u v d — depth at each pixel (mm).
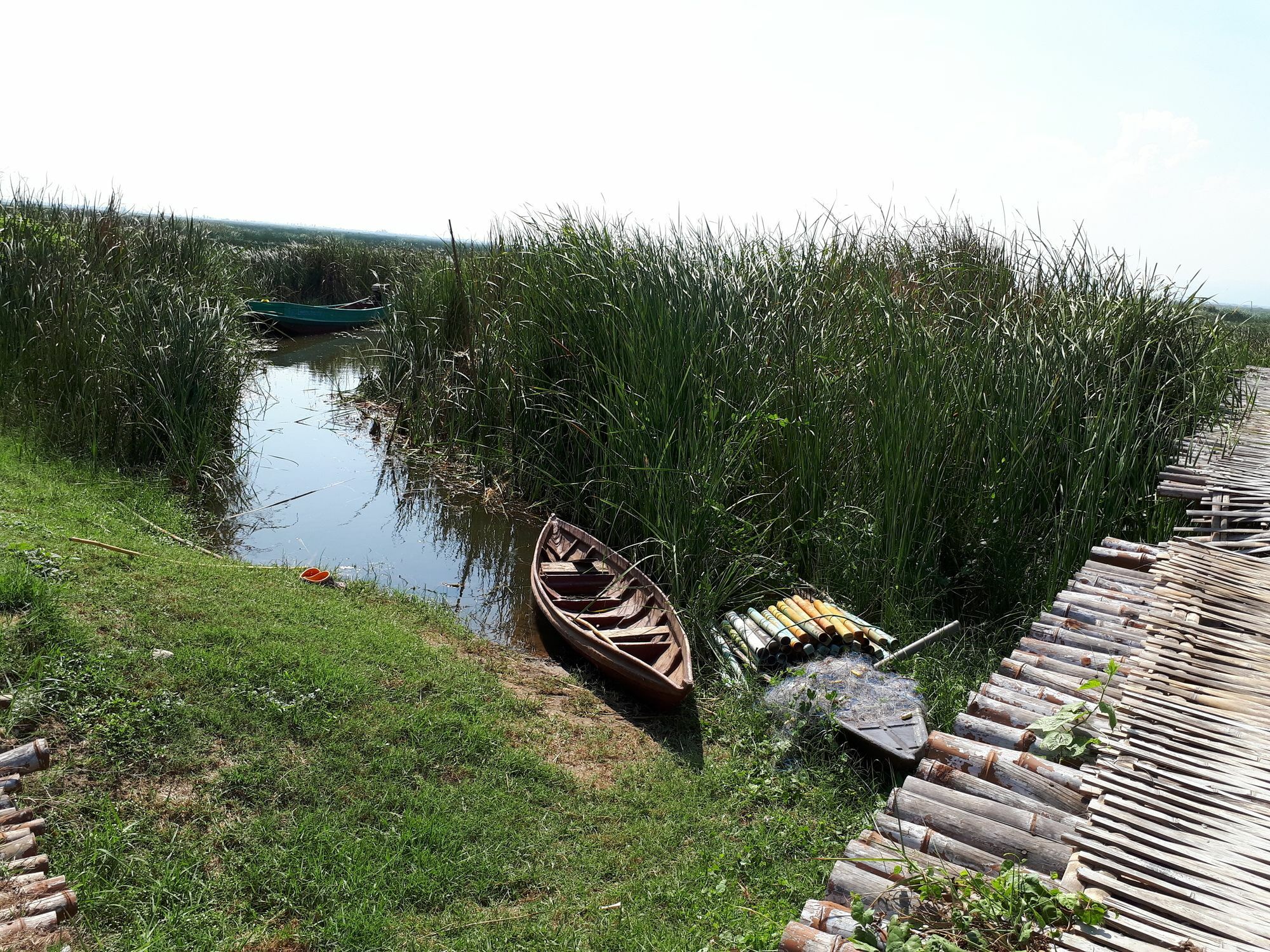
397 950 3979
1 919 3209
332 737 5418
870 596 7613
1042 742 3939
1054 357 8234
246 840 4504
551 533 9219
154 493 9781
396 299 15781
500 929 4195
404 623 7590
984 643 7320
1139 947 2607
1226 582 5348
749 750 6020
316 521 10492
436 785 5219
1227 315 9258
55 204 14242
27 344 10969
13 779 4137
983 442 8102
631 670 6625
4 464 9047
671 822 5227
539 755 5797
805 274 10000
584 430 10008
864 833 3541
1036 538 7922
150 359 10773
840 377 8680
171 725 5152
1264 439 8516
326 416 15258
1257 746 3643
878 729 5715
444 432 13211
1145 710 3949
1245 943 2596
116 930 3863
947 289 10172
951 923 2957
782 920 4215
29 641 5465
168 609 6469
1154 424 8172
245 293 20906
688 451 8672
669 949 4059
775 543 8344
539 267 11602
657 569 8523
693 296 9500
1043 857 3328
